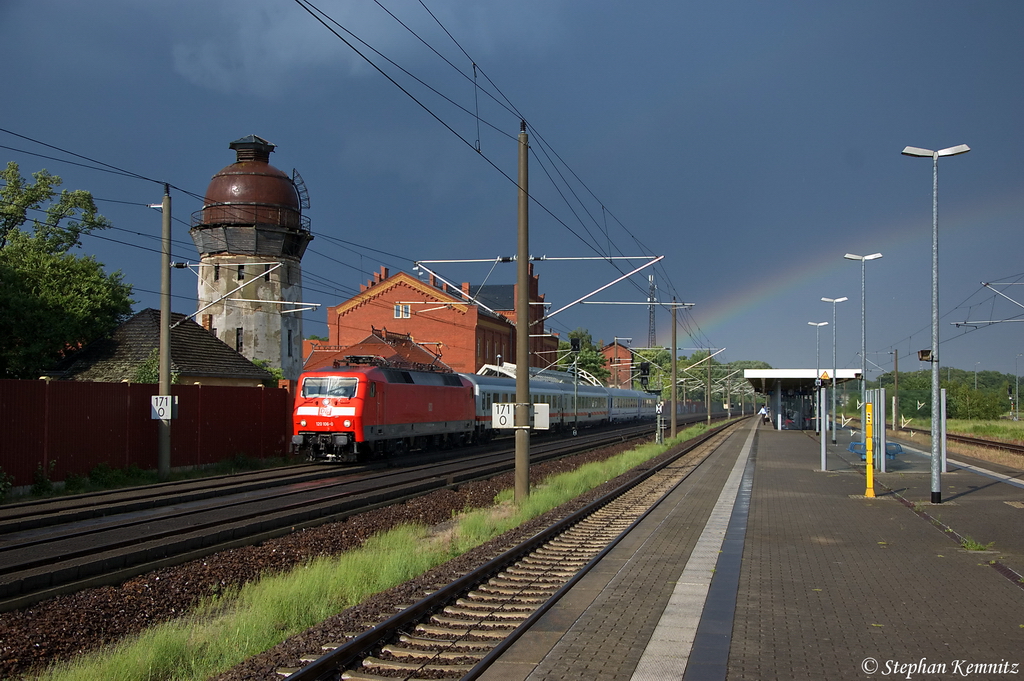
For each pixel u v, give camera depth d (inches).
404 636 321.7
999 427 2317.9
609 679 264.1
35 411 820.0
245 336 1802.4
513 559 476.1
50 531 584.1
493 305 3287.4
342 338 2778.1
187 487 847.1
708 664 278.1
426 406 1342.3
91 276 1471.5
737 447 1558.8
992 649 293.4
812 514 649.6
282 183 1866.4
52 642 342.0
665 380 4377.5
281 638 339.9
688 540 530.3
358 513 688.4
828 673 268.7
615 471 1087.0
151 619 388.8
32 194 1672.0
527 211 755.4
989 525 583.2
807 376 1950.1
